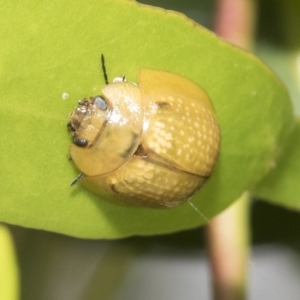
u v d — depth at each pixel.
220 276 0.10
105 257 0.10
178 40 0.09
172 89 0.09
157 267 0.10
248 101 0.09
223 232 0.10
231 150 0.09
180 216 0.09
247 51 0.09
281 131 0.09
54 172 0.09
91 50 0.09
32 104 0.09
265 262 0.10
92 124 0.09
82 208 0.09
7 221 0.09
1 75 0.09
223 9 0.10
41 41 0.09
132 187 0.09
